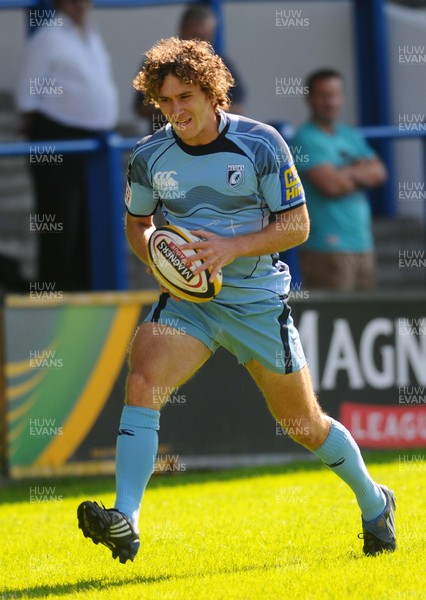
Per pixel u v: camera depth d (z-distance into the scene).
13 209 41.53
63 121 35.16
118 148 33.41
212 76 14.54
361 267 36.25
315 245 35.59
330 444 15.54
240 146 14.95
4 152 32.53
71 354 29.55
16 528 20.84
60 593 14.33
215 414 30.06
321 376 31.02
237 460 30.12
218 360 30.16
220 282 14.97
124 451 14.78
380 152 44.22
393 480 23.69
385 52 44.69
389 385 31.58
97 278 33.78
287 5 45.44
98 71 35.53
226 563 15.80
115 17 43.31
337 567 14.73
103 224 33.62
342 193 35.34
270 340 15.29
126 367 29.92
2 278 37.25
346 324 31.27
